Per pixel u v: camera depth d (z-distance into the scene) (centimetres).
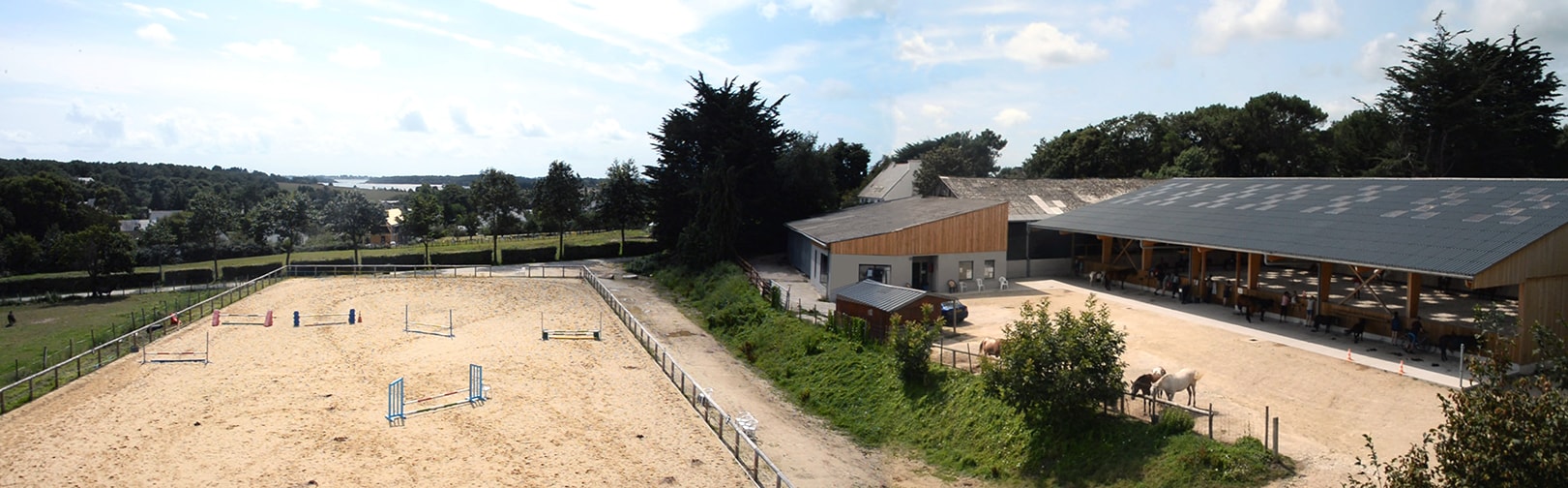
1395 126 6731
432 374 3125
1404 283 4412
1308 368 2678
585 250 7300
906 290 3384
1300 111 8419
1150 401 2252
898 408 2734
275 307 4484
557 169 7281
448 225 10500
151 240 7144
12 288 5616
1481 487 1056
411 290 5125
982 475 2244
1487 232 2856
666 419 2653
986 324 3500
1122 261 4938
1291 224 3634
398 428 2497
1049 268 5025
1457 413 1202
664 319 4359
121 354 3369
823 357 3256
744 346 3644
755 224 6694
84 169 18438
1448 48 6359
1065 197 5872
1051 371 2198
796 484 2214
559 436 2461
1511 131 6066
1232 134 8394
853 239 4253
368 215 6894
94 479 2064
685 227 6397
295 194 7962
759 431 2631
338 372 3134
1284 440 2036
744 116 6712
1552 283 2720
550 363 3316
